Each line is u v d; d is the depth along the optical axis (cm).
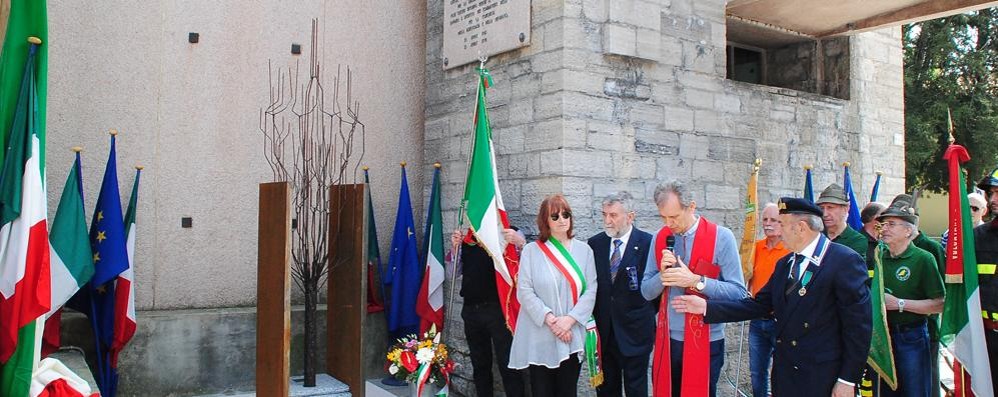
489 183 548
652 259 459
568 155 564
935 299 464
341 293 592
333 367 605
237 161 646
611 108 588
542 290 495
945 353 694
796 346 365
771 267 552
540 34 590
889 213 472
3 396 414
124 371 569
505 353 553
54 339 525
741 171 667
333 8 688
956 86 1695
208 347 600
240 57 650
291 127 668
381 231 700
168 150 621
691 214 446
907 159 1623
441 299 643
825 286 357
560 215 498
